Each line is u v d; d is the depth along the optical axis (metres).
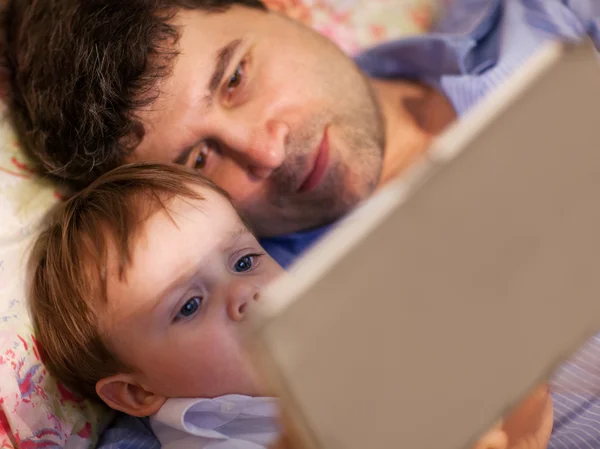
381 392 0.35
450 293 0.36
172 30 0.90
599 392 0.79
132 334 0.77
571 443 0.76
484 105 0.39
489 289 0.37
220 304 0.76
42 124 0.94
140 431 0.85
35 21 0.99
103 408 0.88
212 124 0.91
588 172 0.38
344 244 0.36
